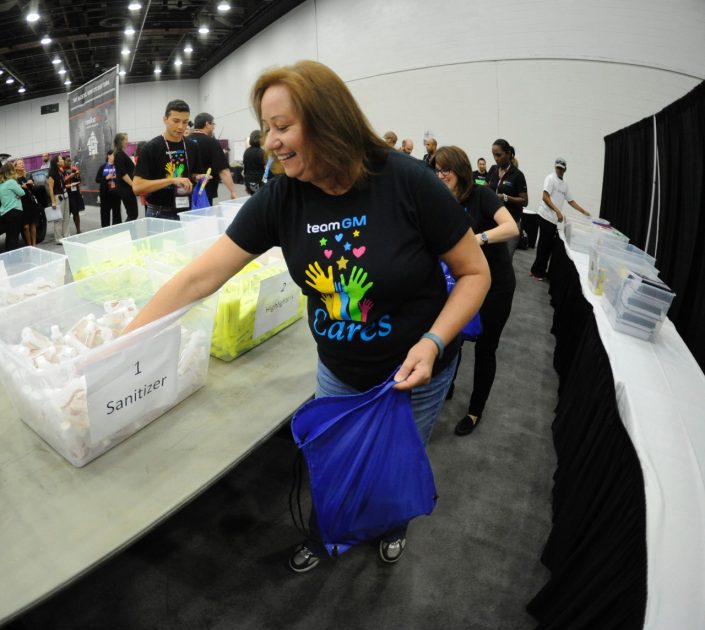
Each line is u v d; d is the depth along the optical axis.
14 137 18.80
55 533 0.71
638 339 1.50
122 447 0.90
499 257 1.75
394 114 7.59
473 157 6.83
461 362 2.71
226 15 10.44
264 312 1.29
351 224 0.81
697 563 0.68
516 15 6.09
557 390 2.44
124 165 5.05
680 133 2.15
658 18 5.38
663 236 2.36
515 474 1.78
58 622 1.17
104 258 1.52
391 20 7.32
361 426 0.83
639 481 0.86
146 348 0.86
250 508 1.54
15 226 4.86
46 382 0.80
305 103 0.69
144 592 1.26
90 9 9.66
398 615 1.22
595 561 0.92
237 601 1.24
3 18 9.40
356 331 0.89
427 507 0.87
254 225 0.89
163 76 16.61
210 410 1.03
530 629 1.20
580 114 5.97
